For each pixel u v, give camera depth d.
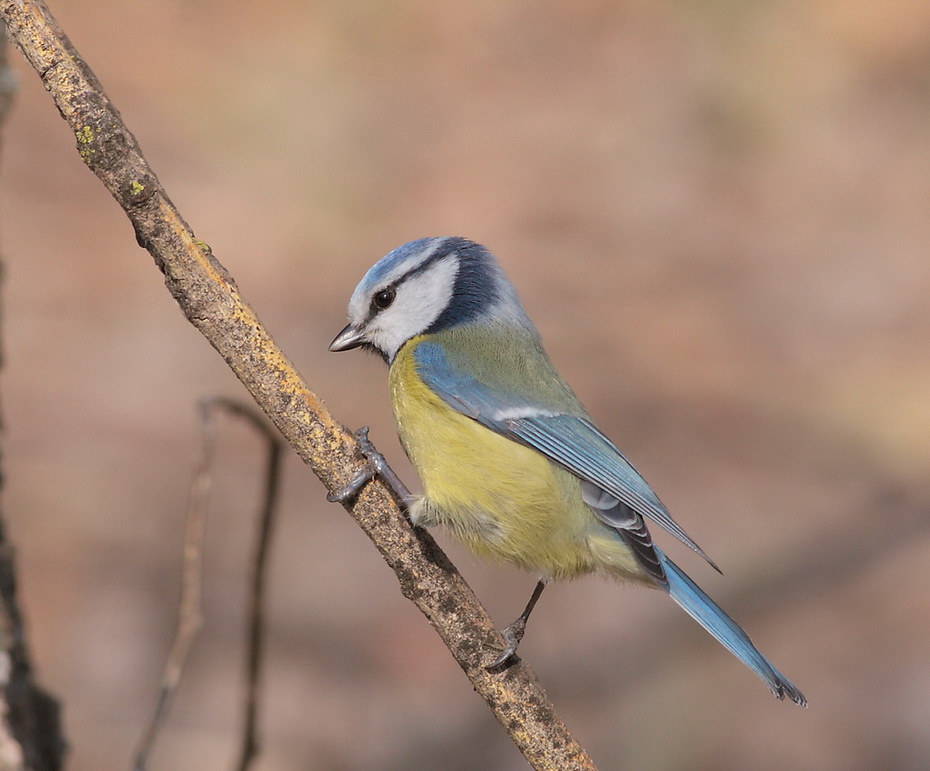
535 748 4.96
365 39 21.78
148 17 20.88
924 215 17.94
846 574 11.63
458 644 4.98
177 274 4.73
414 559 5.01
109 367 13.33
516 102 20.41
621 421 13.49
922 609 11.23
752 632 11.03
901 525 12.07
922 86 21.28
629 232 17.38
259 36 21.23
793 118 20.42
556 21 23.11
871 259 16.92
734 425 13.67
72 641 9.95
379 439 12.64
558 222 17.20
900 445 13.38
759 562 11.81
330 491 5.04
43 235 15.39
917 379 14.34
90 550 10.88
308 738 9.47
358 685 10.03
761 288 16.23
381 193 17.50
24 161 16.69
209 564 11.02
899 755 9.62
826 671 10.58
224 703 9.71
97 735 9.13
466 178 18.06
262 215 16.62
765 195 18.47
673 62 21.62
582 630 10.66
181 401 12.91
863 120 20.09
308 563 11.23
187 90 19.11
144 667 9.88
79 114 4.49
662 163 19.00
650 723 9.78
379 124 19.23
